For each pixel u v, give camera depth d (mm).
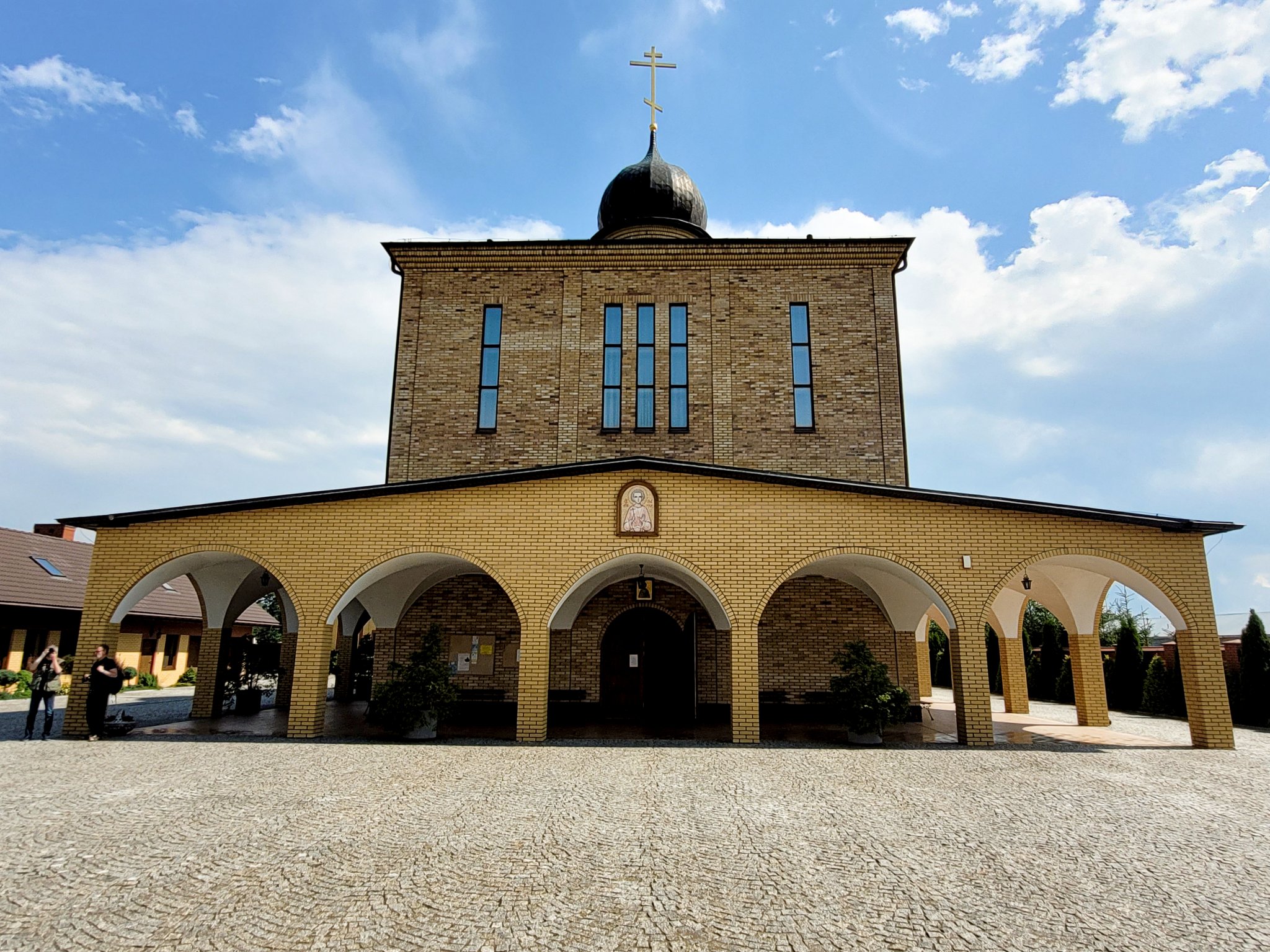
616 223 23781
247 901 5586
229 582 18172
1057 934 5148
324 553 14055
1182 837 7531
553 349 19859
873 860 6688
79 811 8195
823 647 17906
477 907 5512
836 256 20094
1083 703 17406
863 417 19281
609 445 19250
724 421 19297
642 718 17281
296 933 5031
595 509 14008
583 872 6289
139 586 14266
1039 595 18438
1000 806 8781
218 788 9367
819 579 18188
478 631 17906
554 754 12078
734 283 20141
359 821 7816
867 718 13430
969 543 13828
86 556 32375
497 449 19328
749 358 19656
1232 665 18875
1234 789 9844
